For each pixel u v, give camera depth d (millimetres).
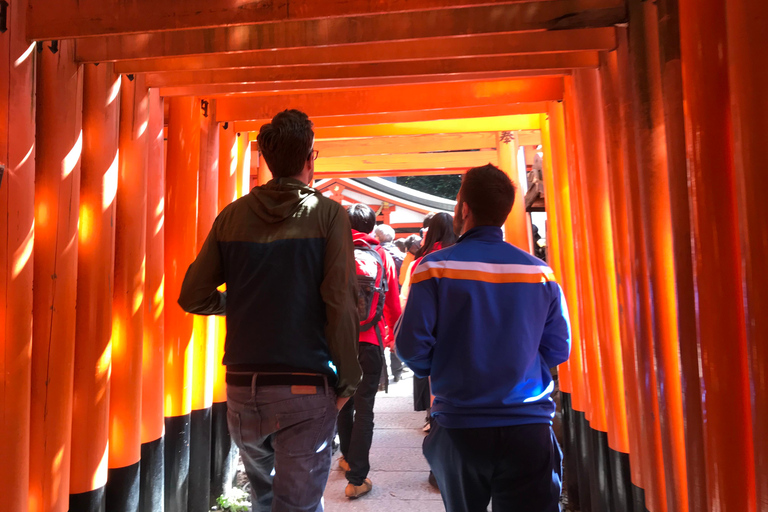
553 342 1795
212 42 2053
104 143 2244
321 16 1798
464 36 2105
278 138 1867
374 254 3379
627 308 2223
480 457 1646
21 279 1882
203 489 3143
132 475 2387
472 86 3088
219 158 3502
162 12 1870
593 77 2482
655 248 1912
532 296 1699
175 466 2922
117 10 1888
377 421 4969
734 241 1453
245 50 2049
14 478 1855
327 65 2428
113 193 2293
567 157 2869
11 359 1853
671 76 1680
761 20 1255
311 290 1774
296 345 1731
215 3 1842
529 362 1667
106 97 2252
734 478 1424
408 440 4410
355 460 3246
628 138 2105
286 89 2662
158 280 2676
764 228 1251
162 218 2730
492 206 1808
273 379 1724
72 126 2096
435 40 2227
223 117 3271
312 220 1805
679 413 1882
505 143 4461
